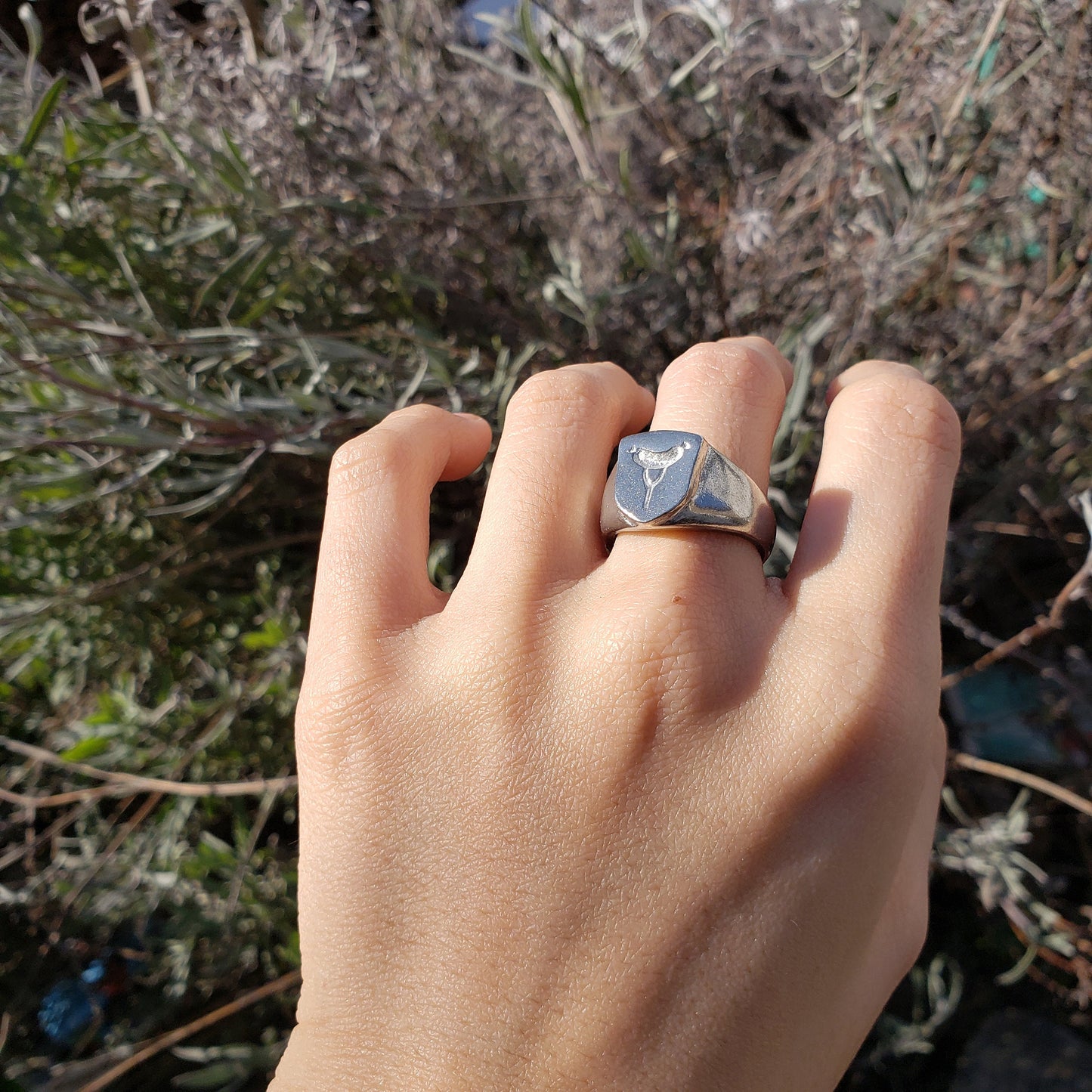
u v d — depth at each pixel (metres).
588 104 0.23
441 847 0.12
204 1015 0.22
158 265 0.22
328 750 0.13
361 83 0.22
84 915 0.21
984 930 0.22
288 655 0.21
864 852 0.12
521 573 0.14
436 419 0.15
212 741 0.22
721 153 0.22
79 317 0.21
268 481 0.23
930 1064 0.21
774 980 0.12
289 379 0.22
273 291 0.22
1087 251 0.20
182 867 0.20
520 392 0.15
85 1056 0.22
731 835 0.12
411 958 0.12
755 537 0.13
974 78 0.19
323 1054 0.12
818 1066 0.12
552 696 0.13
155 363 0.18
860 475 0.14
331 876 0.13
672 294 0.23
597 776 0.12
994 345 0.21
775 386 0.15
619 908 0.12
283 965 0.22
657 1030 0.12
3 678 0.24
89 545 0.23
